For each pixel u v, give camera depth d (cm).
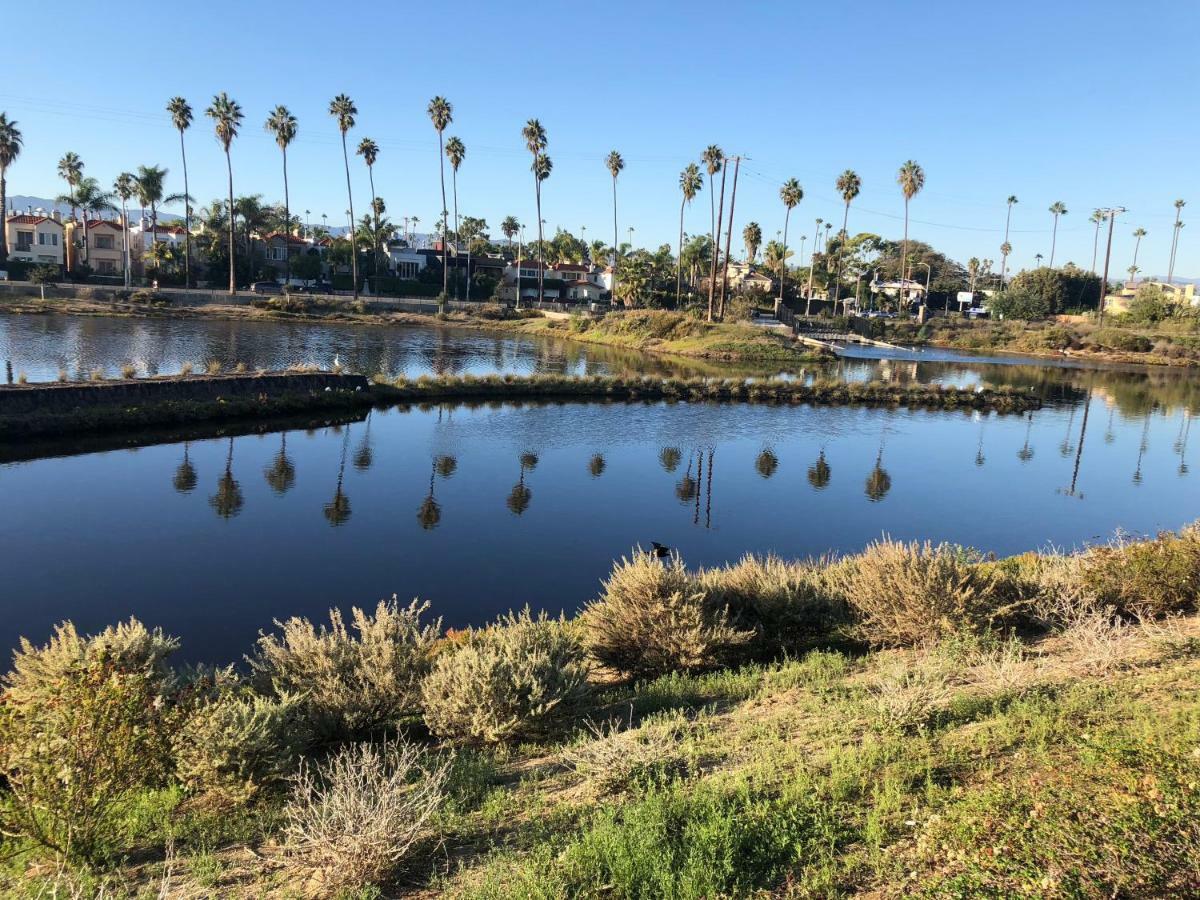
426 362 5169
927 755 566
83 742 538
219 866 515
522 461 2594
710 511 2102
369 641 821
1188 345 8394
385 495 2100
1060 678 734
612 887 433
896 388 4494
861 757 568
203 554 1589
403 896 465
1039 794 482
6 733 543
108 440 2538
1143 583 1011
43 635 1195
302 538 1720
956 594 961
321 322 7625
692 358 6488
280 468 2331
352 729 754
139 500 1939
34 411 2538
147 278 8569
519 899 422
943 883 404
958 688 731
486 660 750
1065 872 402
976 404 4441
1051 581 1060
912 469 2767
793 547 1816
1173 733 557
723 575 1147
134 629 841
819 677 845
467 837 530
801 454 2944
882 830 463
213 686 800
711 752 630
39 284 7362
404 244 11888
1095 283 12356
